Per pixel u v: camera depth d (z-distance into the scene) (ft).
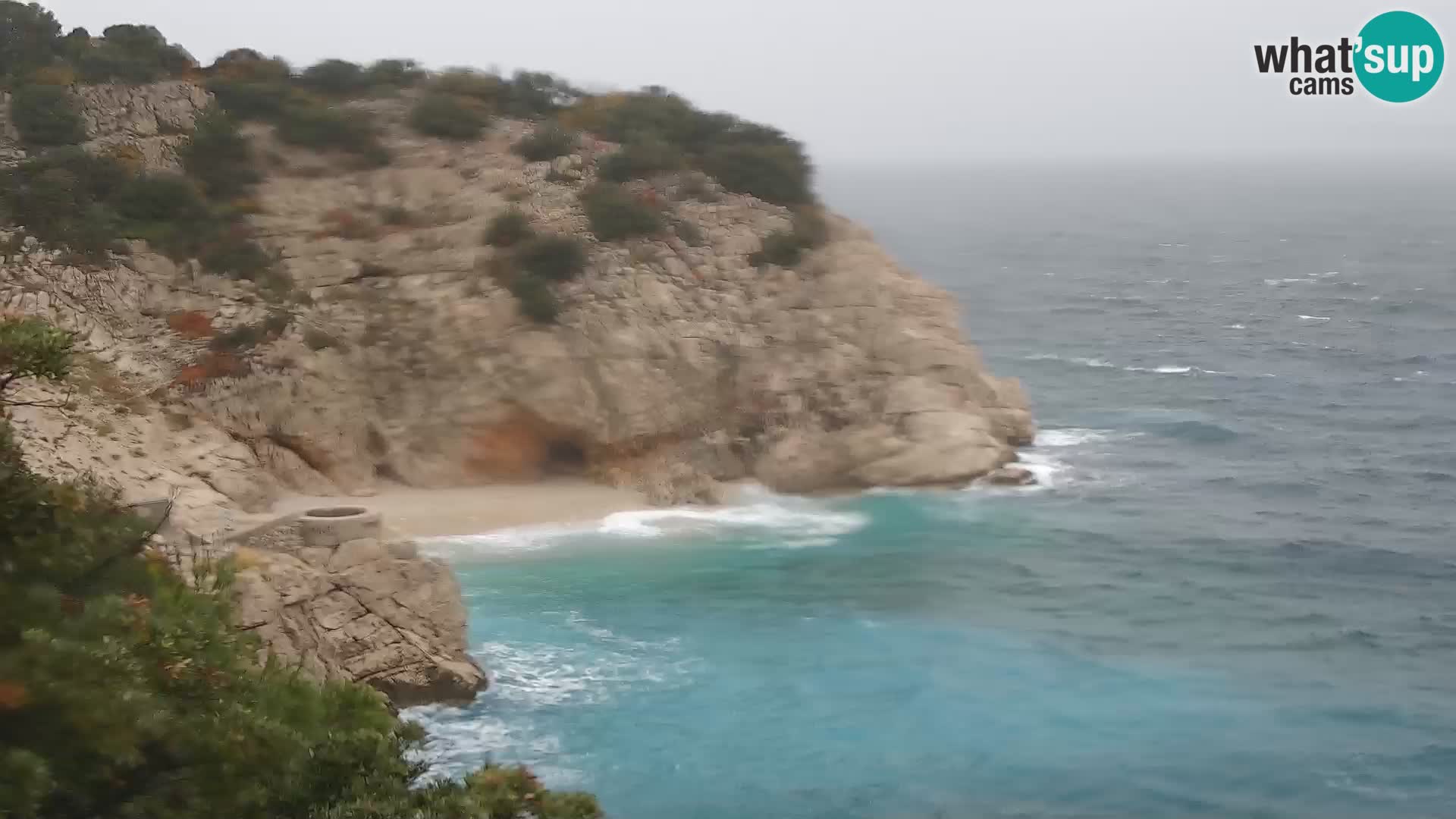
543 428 182.80
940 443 190.60
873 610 141.38
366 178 203.21
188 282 177.27
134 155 189.88
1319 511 185.16
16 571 61.05
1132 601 146.72
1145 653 131.85
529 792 63.41
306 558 116.47
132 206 180.34
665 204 208.03
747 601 143.02
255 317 176.14
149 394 158.61
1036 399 265.13
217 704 58.49
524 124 225.97
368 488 173.47
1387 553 166.20
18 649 52.80
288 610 109.60
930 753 109.40
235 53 227.61
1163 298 435.12
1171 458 215.10
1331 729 115.55
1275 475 204.95
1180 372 298.35
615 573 150.71
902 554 160.97
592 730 111.34
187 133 198.59
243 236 186.29
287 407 169.99
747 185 219.61
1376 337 348.59
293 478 168.04
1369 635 137.80
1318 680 126.00
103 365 155.63
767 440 189.88
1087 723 115.65
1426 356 318.86
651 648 128.77
